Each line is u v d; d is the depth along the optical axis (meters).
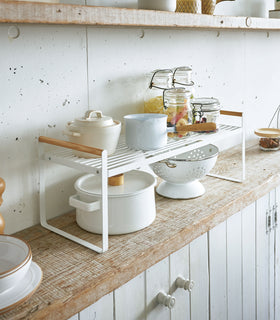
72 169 1.40
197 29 1.77
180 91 1.38
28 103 1.22
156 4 1.30
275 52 2.39
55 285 0.97
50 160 1.21
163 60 1.64
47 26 1.23
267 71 2.34
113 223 1.19
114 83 1.47
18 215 1.26
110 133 1.17
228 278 1.52
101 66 1.41
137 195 1.20
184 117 1.39
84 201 1.20
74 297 0.93
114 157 1.19
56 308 0.90
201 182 1.66
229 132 1.52
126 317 1.11
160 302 1.20
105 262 1.07
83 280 0.99
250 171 1.78
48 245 1.17
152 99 1.47
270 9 2.23
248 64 2.16
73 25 1.29
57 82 1.29
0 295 0.87
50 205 1.35
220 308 1.50
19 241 0.94
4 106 1.17
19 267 0.85
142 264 1.10
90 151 1.06
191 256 1.31
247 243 1.61
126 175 1.37
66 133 1.18
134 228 1.21
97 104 1.42
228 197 1.48
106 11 1.12
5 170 1.21
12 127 1.20
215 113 1.48
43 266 1.05
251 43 2.15
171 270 1.24
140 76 1.56
